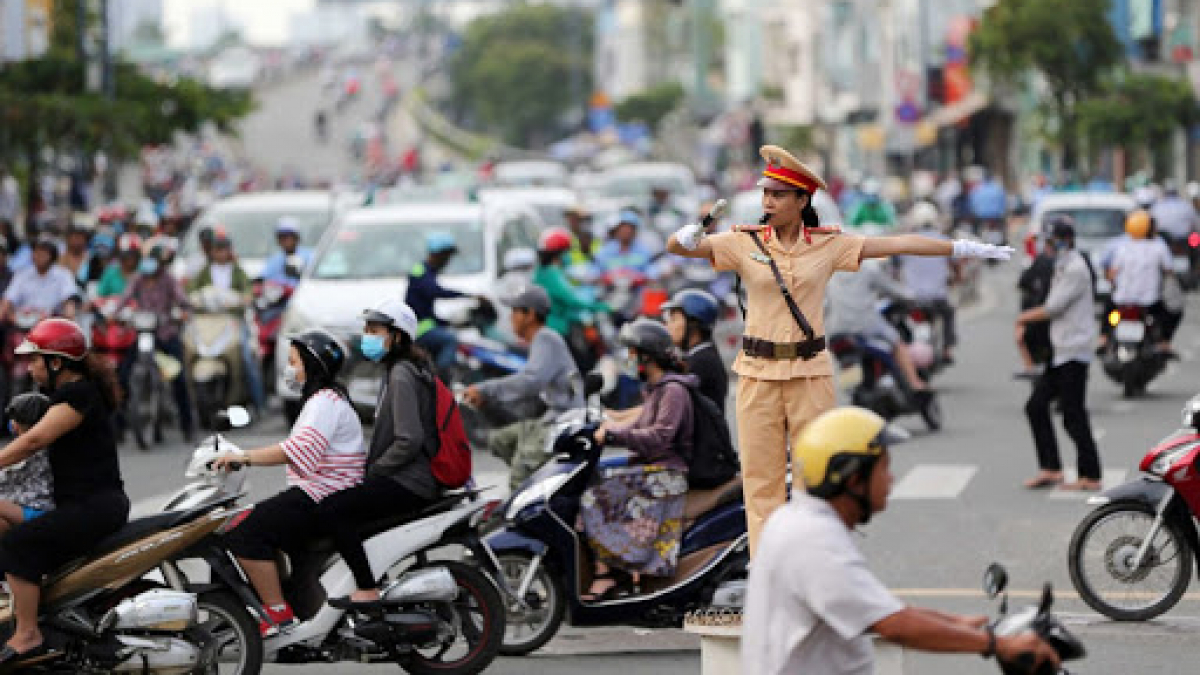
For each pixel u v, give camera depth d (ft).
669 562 86.63
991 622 49.34
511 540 86.33
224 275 169.37
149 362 158.30
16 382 165.99
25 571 74.13
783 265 76.64
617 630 93.66
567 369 114.21
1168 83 438.40
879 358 156.66
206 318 165.99
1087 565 93.04
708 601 87.04
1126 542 92.02
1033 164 593.83
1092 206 268.41
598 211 291.38
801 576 46.44
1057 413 167.94
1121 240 180.96
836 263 76.79
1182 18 503.20
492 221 180.34
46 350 75.00
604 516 86.84
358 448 80.02
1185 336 238.89
